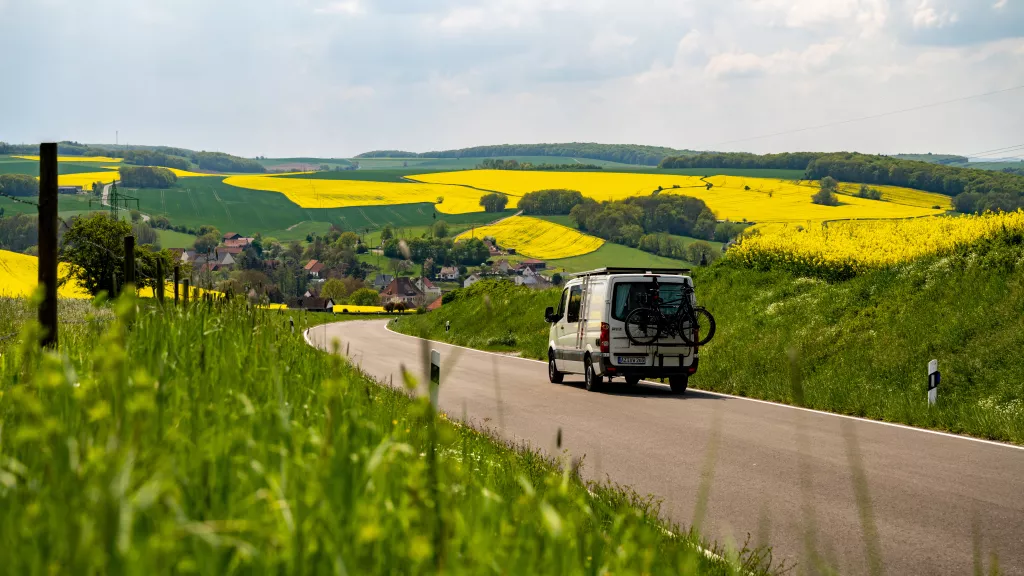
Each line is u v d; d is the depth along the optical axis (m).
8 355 4.39
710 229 149.25
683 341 17.03
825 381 16.38
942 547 6.11
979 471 8.79
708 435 11.37
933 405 12.74
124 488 1.82
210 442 2.96
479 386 18.34
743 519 6.95
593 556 3.24
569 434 11.48
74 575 1.68
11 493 2.42
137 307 5.32
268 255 171.25
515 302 40.31
